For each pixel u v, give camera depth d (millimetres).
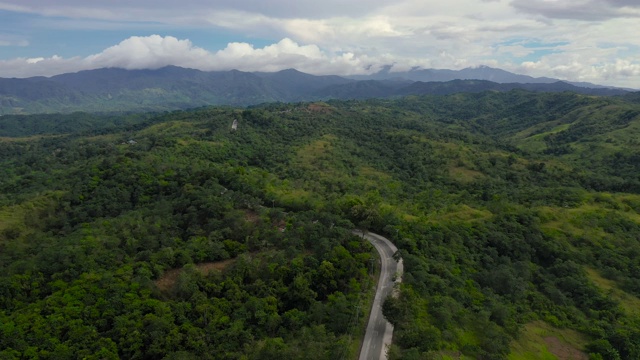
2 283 71500
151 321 61094
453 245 98438
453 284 81875
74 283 71188
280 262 76812
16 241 106875
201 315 64625
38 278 74438
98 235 93062
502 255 102875
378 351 60406
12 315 63906
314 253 81438
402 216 109062
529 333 76500
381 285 77312
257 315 64625
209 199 104812
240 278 73375
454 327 66812
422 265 83062
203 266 80688
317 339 58750
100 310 64125
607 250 107938
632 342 75812
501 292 88188
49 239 102250
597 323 81938
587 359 72875
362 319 66625
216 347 59281
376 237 98000
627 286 97000
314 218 98375
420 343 59844
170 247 84125
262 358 55469
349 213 103188
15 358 54688
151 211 108562
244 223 93438
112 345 57188
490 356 62531
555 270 100375
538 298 87812
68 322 61125
